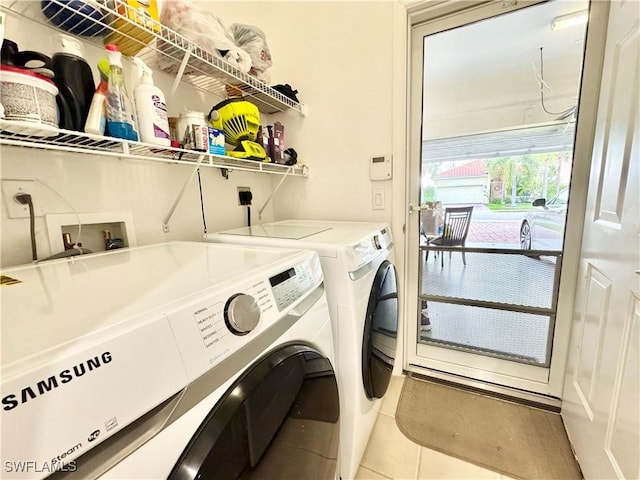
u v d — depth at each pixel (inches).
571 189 53.2
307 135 70.1
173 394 15.6
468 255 65.2
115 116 29.7
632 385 31.0
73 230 36.4
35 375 11.4
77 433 12.0
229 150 49.0
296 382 24.4
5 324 15.1
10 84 22.8
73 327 14.7
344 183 67.5
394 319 53.4
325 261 37.4
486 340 65.4
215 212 58.0
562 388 57.1
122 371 13.9
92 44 37.2
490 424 53.4
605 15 46.7
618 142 37.3
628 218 33.5
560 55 53.1
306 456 26.2
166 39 34.9
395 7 57.1
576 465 44.7
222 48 42.1
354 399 37.6
